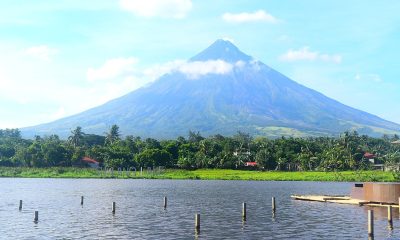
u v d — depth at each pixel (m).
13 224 55.56
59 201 84.19
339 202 79.88
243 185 145.12
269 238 46.00
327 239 45.34
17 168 195.88
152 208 73.75
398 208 70.25
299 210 70.12
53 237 46.78
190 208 73.94
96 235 47.91
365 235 47.50
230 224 55.66
